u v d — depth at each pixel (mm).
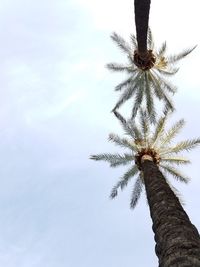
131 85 28625
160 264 11953
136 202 27234
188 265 10609
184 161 26453
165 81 28750
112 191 27219
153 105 28141
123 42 28844
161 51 27938
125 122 26062
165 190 16578
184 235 12328
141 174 26375
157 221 14172
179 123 26078
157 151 25531
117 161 26797
